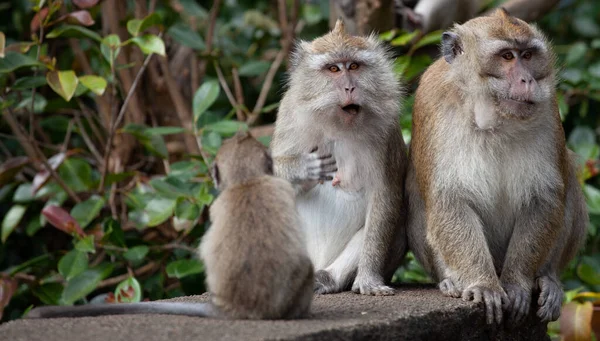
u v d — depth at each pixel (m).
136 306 7.88
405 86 12.20
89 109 14.69
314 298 9.23
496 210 9.80
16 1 16.27
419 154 9.88
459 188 9.50
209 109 16.70
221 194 7.47
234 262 7.22
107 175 12.61
